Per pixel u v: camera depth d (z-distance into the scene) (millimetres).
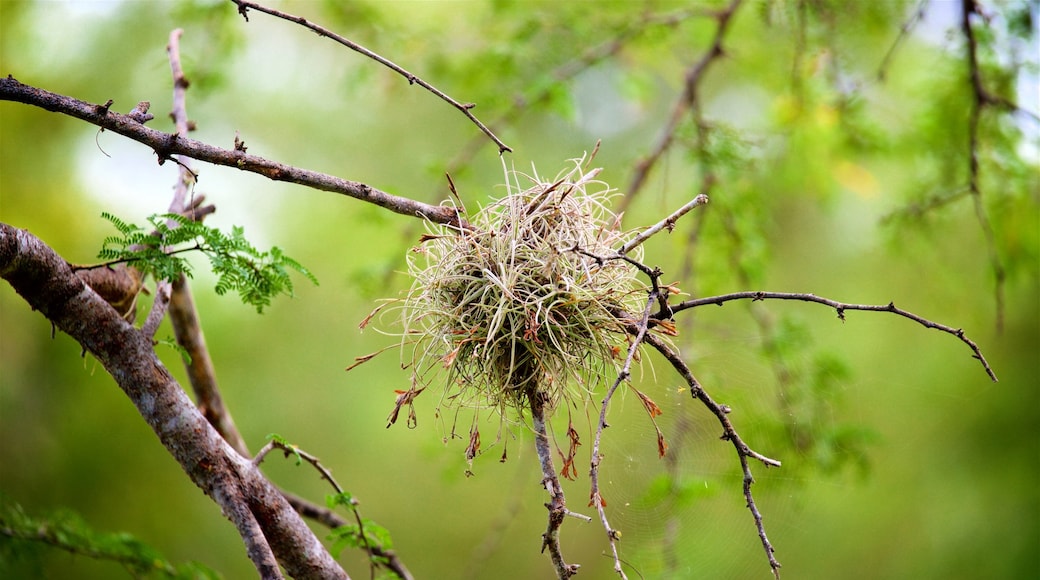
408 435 9023
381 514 9312
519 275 2656
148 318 2900
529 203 2742
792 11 6340
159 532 7508
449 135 8820
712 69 8969
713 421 5637
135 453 7527
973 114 5652
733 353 6180
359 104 8836
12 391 7062
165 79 6496
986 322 7875
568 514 2521
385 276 6098
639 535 5238
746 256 6520
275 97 8672
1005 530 7969
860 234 8500
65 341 7266
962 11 5582
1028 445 8086
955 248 7695
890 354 8555
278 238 8672
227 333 8414
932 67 6332
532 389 2709
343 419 8914
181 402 2846
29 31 7309
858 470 5859
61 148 7426
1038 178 6352
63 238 7344
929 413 8492
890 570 8430
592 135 8758
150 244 3012
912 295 8500
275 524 2908
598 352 2693
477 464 6109
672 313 2488
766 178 7086
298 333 8805
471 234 2740
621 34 6492
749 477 2377
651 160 6102
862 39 7082
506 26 6785
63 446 7270
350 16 6395
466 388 2779
